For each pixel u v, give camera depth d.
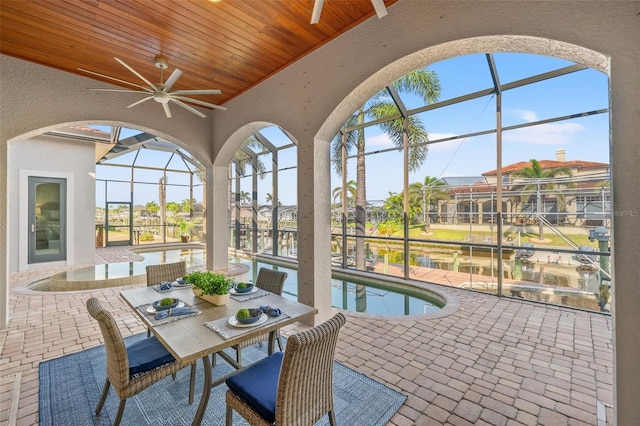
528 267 5.29
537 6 2.03
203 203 12.34
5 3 2.59
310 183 3.56
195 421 1.82
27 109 3.59
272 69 3.95
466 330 3.42
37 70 3.65
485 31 2.24
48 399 2.17
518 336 3.25
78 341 3.10
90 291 4.90
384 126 6.54
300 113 3.66
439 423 1.95
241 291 2.65
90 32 3.04
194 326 1.94
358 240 7.12
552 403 2.14
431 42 2.51
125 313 3.91
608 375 2.49
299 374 1.44
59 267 7.18
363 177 7.11
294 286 6.61
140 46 3.33
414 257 6.57
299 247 3.68
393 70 2.89
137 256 9.02
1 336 3.20
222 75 4.09
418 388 2.33
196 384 2.40
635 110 1.67
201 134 5.37
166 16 2.81
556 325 3.54
